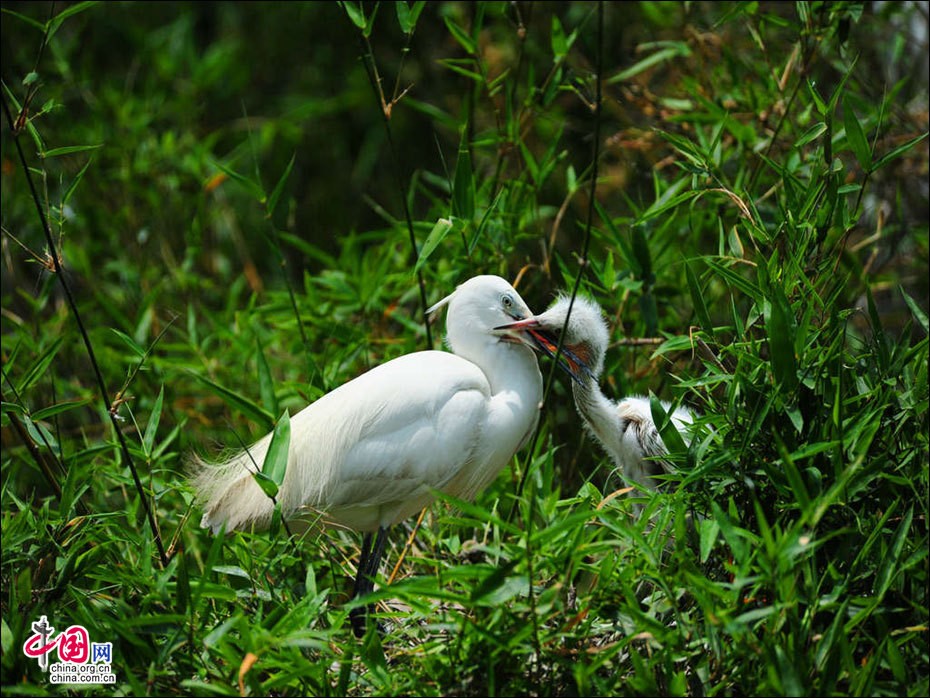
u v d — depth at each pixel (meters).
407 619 7.75
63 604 7.43
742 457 7.17
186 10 18.72
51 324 12.81
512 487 10.14
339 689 6.56
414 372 8.48
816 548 6.96
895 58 12.84
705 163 9.45
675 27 13.93
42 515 7.78
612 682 6.45
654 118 14.11
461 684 6.58
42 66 16.12
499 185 12.01
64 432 12.52
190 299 14.62
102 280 15.38
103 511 8.84
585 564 6.87
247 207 17.70
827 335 7.64
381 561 9.44
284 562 7.62
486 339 8.83
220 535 6.75
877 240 12.89
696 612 6.84
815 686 6.25
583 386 9.24
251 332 12.73
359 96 18.11
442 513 9.11
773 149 11.80
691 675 6.63
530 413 8.73
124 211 15.29
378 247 13.87
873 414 6.97
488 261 11.36
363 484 8.30
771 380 7.39
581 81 11.68
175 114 17.34
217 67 17.39
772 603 6.71
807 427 7.28
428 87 18.44
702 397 8.07
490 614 6.61
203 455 10.62
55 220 9.09
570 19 16.02
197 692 6.55
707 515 7.34
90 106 15.97
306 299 12.41
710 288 11.94
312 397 10.09
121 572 7.59
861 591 7.02
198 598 6.70
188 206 15.85
